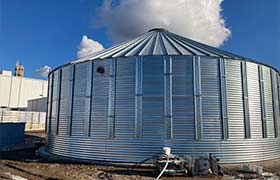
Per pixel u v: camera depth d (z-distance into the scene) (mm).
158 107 18781
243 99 19859
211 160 16391
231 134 18969
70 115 21578
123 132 19016
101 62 20547
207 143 18391
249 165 17562
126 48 22750
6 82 74000
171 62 19312
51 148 23906
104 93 20031
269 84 22109
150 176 15797
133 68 19594
